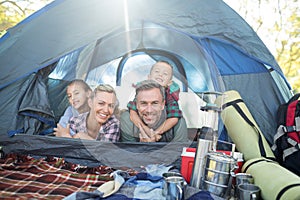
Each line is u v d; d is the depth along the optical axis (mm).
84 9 1690
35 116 1721
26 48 1694
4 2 4117
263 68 1952
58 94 1729
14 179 1374
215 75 1624
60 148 1630
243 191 1148
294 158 1563
